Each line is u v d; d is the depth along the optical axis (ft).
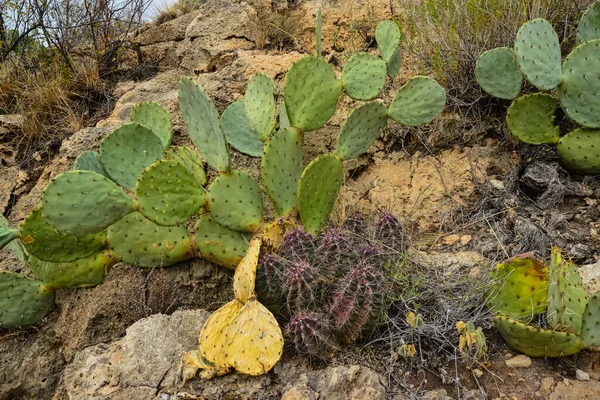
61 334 4.69
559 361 3.59
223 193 4.47
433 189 5.31
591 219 4.70
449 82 5.80
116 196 4.12
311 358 3.67
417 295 3.99
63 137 6.75
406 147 5.75
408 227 5.08
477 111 5.65
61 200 4.00
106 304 4.57
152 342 3.92
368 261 3.90
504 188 5.06
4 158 6.60
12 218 5.81
